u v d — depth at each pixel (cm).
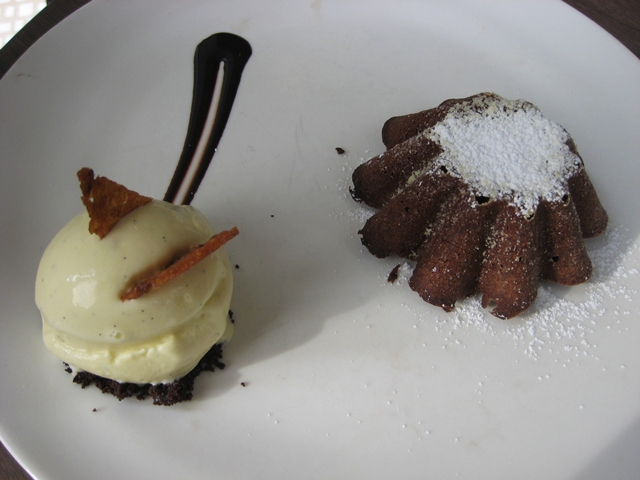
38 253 24
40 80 27
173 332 20
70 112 27
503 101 24
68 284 20
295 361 23
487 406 22
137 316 20
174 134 27
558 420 22
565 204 23
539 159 23
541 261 24
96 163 26
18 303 22
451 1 30
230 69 29
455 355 23
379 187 25
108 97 28
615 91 28
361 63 29
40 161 26
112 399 21
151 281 19
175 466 21
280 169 27
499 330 24
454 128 24
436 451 21
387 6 31
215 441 21
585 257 24
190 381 22
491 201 22
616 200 26
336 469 21
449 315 24
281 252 25
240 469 21
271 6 30
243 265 24
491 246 23
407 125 26
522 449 21
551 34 29
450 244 23
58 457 20
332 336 23
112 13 29
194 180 26
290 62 29
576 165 23
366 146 27
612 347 23
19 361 21
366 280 24
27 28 29
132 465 20
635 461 21
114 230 20
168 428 21
